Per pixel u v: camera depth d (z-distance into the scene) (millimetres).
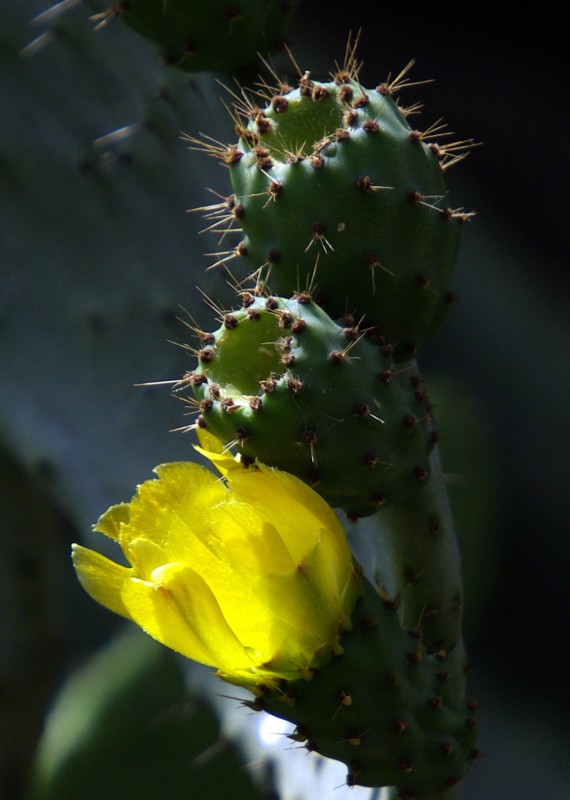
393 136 819
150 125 963
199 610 781
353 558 803
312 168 815
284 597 786
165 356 957
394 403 806
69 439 958
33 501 1028
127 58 968
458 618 844
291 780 878
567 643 1824
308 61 1312
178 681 1300
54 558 1061
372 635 796
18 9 988
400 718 801
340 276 819
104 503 950
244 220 823
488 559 1684
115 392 958
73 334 967
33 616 1038
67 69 976
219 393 800
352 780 811
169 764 1271
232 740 896
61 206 972
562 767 1688
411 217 819
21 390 966
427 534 835
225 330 804
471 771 1673
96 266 968
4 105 983
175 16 875
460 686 841
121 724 1285
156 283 960
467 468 1631
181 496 791
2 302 970
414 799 813
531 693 1792
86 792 1260
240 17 875
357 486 808
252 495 789
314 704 796
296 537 790
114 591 791
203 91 948
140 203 964
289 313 799
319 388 796
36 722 1054
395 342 832
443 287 833
